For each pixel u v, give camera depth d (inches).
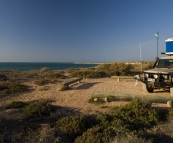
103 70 893.2
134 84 549.0
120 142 165.9
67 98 351.3
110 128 199.0
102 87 486.9
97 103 304.7
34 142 173.3
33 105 264.4
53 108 273.4
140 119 226.4
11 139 178.9
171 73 329.4
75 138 193.8
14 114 249.0
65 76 761.0
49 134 182.5
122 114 231.3
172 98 279.9
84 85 525.7
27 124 214.5
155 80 347.6
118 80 627.8
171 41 404.2
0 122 214.5
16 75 724.7
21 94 395.5
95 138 175.0
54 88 467.5
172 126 211.8
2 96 373.1
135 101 258.4
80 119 212.7
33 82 560.1
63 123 208.5
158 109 266.2
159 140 185.8
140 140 167.6
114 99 327.0
